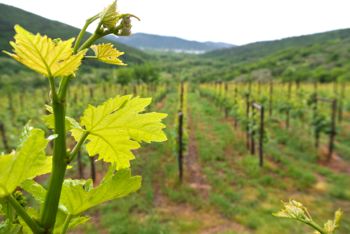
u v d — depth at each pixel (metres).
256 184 10.09
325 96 24.89
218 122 20.38
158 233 7.21
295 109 17.52
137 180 0.78
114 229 7.19
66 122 0.76
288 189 9.99
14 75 42.78
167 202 8.95
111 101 0.74
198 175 10.98
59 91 0.71
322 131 13.49
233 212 8.23
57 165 0.72
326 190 9.87
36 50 0.58
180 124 10.36
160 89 34.41
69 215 0.77
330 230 1.03
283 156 12.83
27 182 0.83
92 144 0.80
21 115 17.30
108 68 48.28
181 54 173.12
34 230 0.69
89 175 10.92
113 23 0.72
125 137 0.80
